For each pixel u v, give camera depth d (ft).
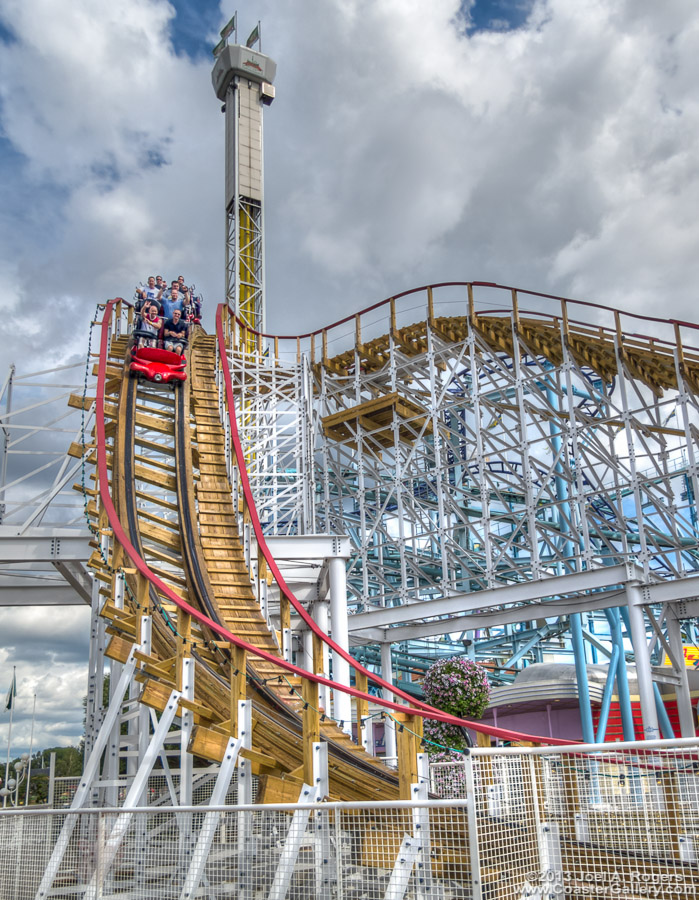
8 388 94.94
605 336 97.04
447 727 64.18
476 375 106.73
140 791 41.81
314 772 36.81
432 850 24.56
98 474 63.67
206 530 68.54
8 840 32.68
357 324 121.49
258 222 173.68
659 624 85.66
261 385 121.08
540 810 25.18
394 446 115.03
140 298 90.53
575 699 120.67
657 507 94.94
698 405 89.81
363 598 110.93
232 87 179.73
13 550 75.82
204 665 50.14
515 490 138.21
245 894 25.89
